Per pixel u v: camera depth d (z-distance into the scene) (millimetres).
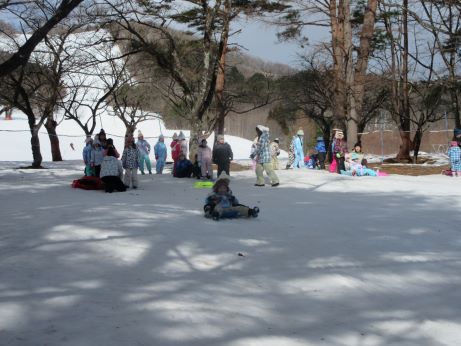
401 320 4457
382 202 12547
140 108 41469
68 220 8586
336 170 22375
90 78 55000
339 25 28781
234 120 94875
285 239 7766
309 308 4707
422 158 34094
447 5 28281
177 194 14539
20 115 87500
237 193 14656
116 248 6688
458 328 4297
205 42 25328
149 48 24672
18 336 3754
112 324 4039
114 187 15094
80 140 64562
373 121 44344
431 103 33219
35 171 24375
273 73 41594
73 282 5203
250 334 3965
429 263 6484
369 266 6277
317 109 44500
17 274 5449
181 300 4703
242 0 27594
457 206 11836
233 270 5938
